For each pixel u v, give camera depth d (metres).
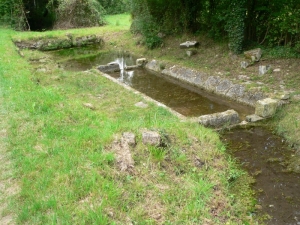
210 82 8.66
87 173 3.66
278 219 3.71
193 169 4.18
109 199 3.28
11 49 11.66
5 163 4.05
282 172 4.70
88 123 5.16
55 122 5.13
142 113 6.26
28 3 18.59
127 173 3.72
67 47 15.05
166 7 12.82
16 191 3.50
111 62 11.90
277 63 8.51
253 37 9.95
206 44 11.10
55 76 8.91
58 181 3.55
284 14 8.54
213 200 3.71
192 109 7.36
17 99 6.11
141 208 3.29
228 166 4.64
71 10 18.25
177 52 11.45
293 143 5.44
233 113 6.27
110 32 16.52
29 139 4.57
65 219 2.99
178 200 3.54
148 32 12.90
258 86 7.47
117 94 7.60
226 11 9.71
